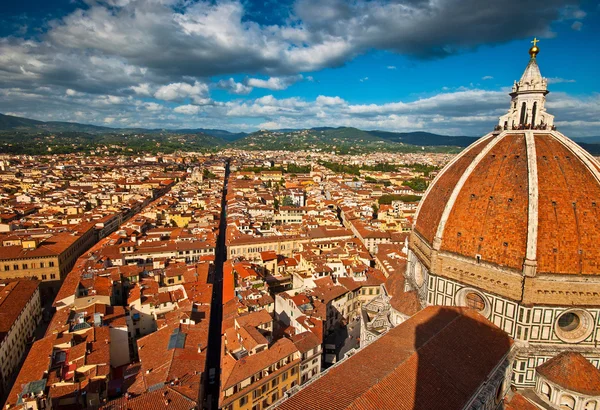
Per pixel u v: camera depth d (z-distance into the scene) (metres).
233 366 87.56
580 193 63.66
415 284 87.56
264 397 89.50
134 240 197.75
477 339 62.78
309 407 46.09
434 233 77.00
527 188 65.06
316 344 103.12
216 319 135.50
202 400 89.38
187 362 91.44
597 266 60.84
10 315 117.62
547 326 63.09
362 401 45.75
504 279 65.12
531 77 74.12
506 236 65.50
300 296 131.88
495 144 74.75
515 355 63.09
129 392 84.62
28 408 71.94
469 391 51.78
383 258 172.75
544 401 61.34
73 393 81.00
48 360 90.06
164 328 108.38
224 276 155.62
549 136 71.19
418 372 53.00
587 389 57.53
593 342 63.44
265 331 107.19
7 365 108.94
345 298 142.38
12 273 162.88
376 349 58.94
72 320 110.00
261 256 176.12
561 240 61.81
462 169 78.25
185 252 184.50
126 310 122.88
